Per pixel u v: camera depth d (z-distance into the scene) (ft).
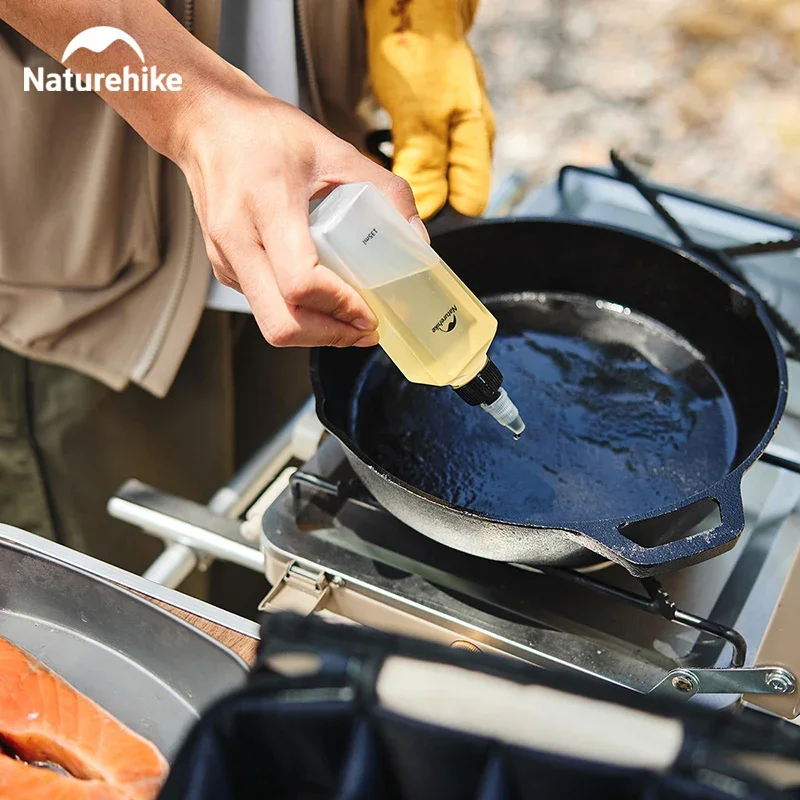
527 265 2.54
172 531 2.42
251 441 4.38
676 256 2.35
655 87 8.67
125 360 3.26
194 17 2.59
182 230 2.99
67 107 2.68
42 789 1.73
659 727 1.17
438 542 2.08
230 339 3.74
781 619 1.96
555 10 9.41
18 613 1.97
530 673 1.23
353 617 2.16
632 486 2.10
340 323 1.77
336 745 1.26
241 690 1.25
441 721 1.21
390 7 2.76
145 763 1.75
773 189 7.77
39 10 2.03
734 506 1.69
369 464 1.82
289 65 2.82
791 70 8.86
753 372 2.23
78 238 2.91
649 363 2.41
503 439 2.21
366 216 1.77
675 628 2.02
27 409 3.63
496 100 8.50
